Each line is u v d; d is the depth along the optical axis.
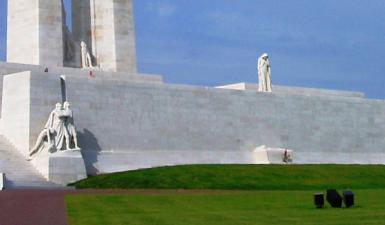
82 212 25.75
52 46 57.56
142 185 42.28
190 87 55.00
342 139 65.44
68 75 49.12
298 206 28.59
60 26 58.09
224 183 43.81
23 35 57.84
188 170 47.06
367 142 67.62
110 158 49.03
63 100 47.81
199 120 55.16
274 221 22.66
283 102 61.34
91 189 40.94
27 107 46.28
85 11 63.25
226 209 27.28
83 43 60.94
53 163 44.34
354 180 49.19
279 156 58.59
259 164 53.19
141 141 51.38
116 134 50.00
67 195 34.53
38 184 43.03
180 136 53.75
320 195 27.84
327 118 64.56
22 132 46.44
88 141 48.38
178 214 25.06
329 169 52.66
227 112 57.12
